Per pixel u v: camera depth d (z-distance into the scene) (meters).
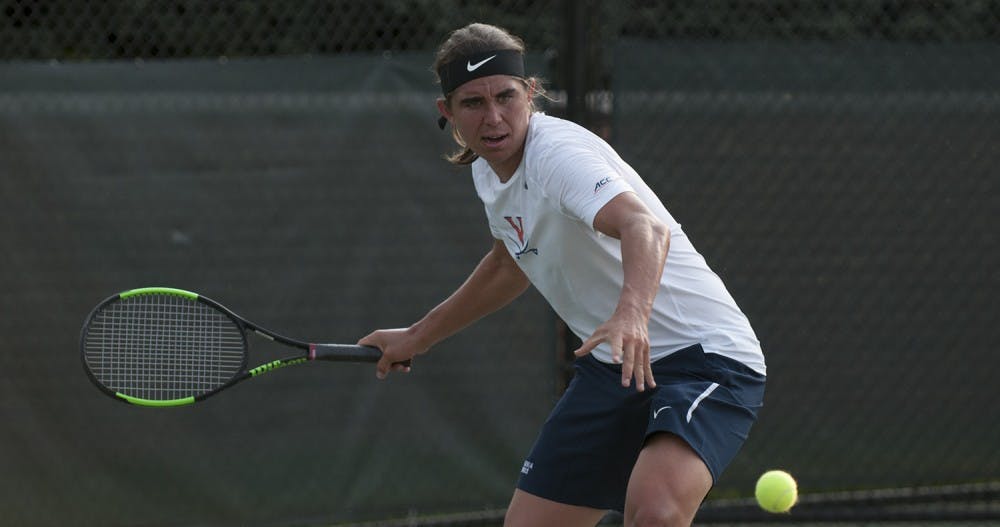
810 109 16.89
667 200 16.83
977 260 17.09
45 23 17.89
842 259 17.02
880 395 17.14
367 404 16.66
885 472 17.19
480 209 16.73
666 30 20.42
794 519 17.12
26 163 15.90
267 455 16.50
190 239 16.23
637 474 9.38
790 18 20.59
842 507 17.30
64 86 15.94
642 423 10.61
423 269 16.64
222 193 16.28
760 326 17.00
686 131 16.83
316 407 16.56
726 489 17.19
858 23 20.61
